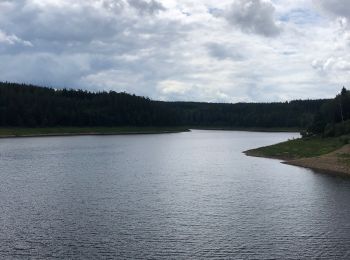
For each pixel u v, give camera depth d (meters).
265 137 194.88
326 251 32.34
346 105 140.25
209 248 33.12
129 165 83.31
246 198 50.12
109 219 40.88
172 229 37.78
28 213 42.91
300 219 40.84
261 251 32.47
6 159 93.88
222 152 113.81
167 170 75.50
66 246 33.44
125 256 31.50
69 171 73.62
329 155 84.31
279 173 70.44
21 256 31.38
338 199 49.12
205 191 54.53
